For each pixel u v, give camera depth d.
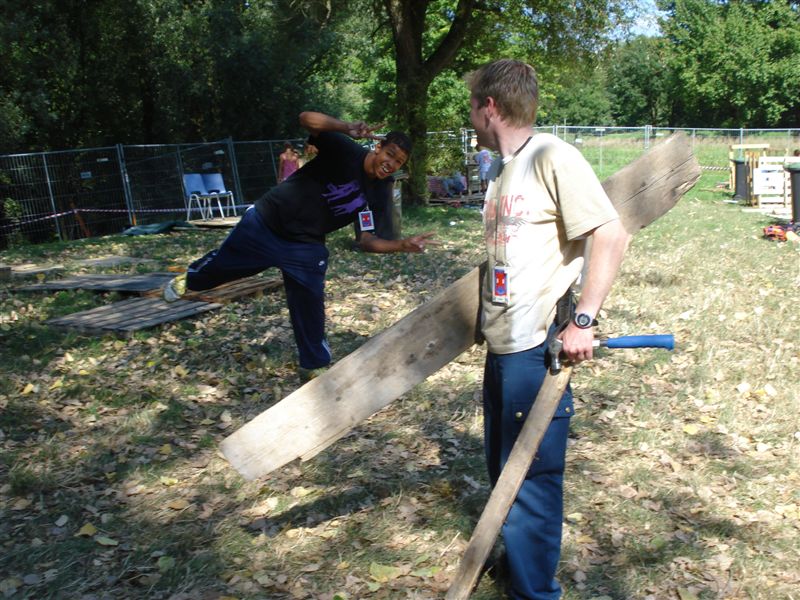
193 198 21.02
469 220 17.50
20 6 22.83
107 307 7.67
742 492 4.12
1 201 18.41
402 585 3.32
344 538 3.69
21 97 23.67
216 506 4.01
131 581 3.36
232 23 26.56
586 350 2.62
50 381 5.80
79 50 25.20
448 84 32.62
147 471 4.38
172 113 27.23
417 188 20.88
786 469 4.38
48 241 19.14
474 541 2.75
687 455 4.59
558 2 20.12
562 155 2.62
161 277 9.27
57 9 24.09
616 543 3.62
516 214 2.73
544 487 2.88
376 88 35.84
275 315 7.62
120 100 27.28
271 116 28.42
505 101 2.74
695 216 16.77
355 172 4.57
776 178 18.44
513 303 2.79
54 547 3.60
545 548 2.92
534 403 2.77
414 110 20.52
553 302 2.78
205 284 4.90
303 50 26.52
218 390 5.70
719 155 29.38
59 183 19.17
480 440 4.76
